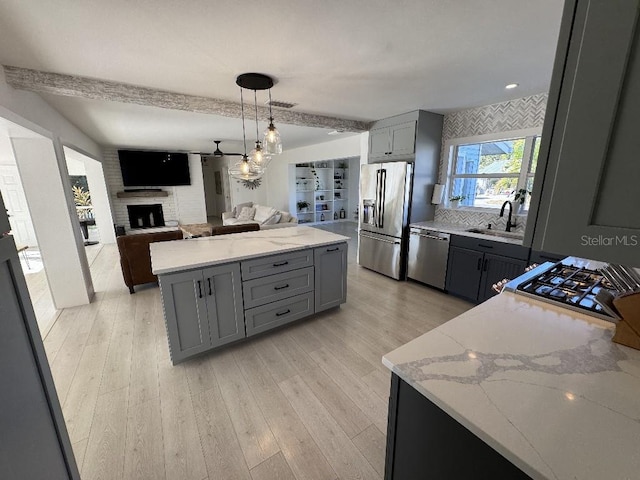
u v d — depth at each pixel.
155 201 7.94
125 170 7.31
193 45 1.82
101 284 4.01
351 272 4.55
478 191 3.81
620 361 0.87
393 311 3.18
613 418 0.67
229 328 2.37
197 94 2.84
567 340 0.98
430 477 0.85
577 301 1.23
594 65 0.53
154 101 2.69
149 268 3.68
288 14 1.50
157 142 6.33
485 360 0.88
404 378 0.83
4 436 0.70
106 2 1.37
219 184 10.64
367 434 1.63
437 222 4.09
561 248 0.63
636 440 0.61
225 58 2.01
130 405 1.84
